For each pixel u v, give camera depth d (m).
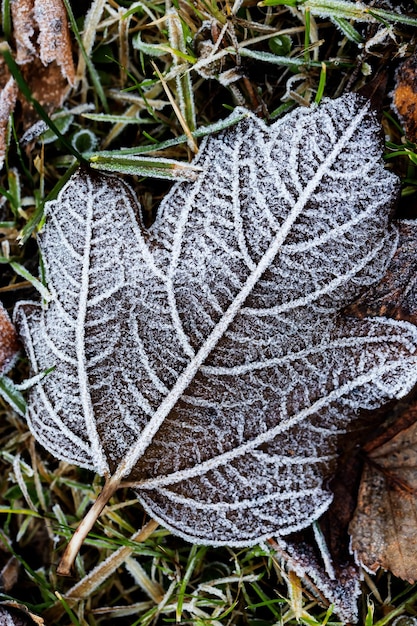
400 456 0.27
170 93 0.28
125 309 0.27
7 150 0.28
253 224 0.26
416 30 0.27
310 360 0.27
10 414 0.29
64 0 0.28
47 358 0.27
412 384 0.26
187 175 0.27
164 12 0.28
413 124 0.27
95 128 0.29
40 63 0.28
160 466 0.27
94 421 0.27
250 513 0.27
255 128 0.27
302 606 0.28
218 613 0.28
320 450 0.27
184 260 0.27
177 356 0.27
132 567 0.29
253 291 0.26
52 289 0.27
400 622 0.28
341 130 0.26
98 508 0.27
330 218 0.26
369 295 0.27
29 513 0.28
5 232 0.29
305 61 0.28
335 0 0.27
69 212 0.27
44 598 0.28
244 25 0.28
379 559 0.27
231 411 0.27
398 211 0.28
